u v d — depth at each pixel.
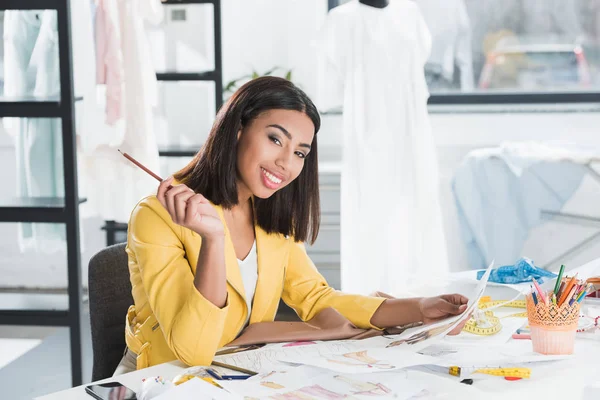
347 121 3.38
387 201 3.36
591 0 4.39
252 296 1.58
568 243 3.78
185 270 1.42
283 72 4.52
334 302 1.64
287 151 1.47
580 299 1.35
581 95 4.39
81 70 3.46
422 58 3.36
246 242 1.58
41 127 3.46
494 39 4.48
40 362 3.47
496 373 1.26
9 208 2.82
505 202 3.81
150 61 3.51
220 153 1.49
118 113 3.46
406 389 1.18
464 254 4.05
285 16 4.46
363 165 3.36
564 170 3.77
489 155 3.84
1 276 4.35
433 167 3.38
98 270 1.74
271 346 1.43
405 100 3.35
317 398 1.14
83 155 3.57
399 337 1.46
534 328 1.35
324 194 4.19
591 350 1.39
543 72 4.49
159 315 1.39
